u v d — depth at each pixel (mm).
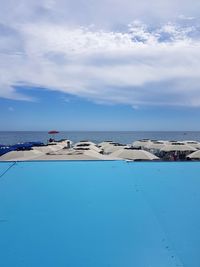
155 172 4789
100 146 22891
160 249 2285
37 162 5559
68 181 4160
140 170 4934
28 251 2242
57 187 3857
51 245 2330
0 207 3127
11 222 2746
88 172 4762
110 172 4746
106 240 2412
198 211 3061
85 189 3779
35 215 2920
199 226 2689
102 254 2201
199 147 21906
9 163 5488
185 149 19469
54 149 17438
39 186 3912
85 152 9055
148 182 4160
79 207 3131
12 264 2066
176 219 2834
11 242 2373
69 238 2439
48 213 2957
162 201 3352
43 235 2504
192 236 2494
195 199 3438
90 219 2834
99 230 2604
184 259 2150
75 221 2777
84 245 2330
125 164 5457
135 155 13797
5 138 124312
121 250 2256
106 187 3877
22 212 2994
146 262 2109
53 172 4734
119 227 2658
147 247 2314
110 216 2895
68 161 5723
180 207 3139
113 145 21719
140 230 2604
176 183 4102
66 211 3018
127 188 3834
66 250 2248
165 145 21016
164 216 2920
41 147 17422
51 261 2107
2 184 3982
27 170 4844
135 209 3090
